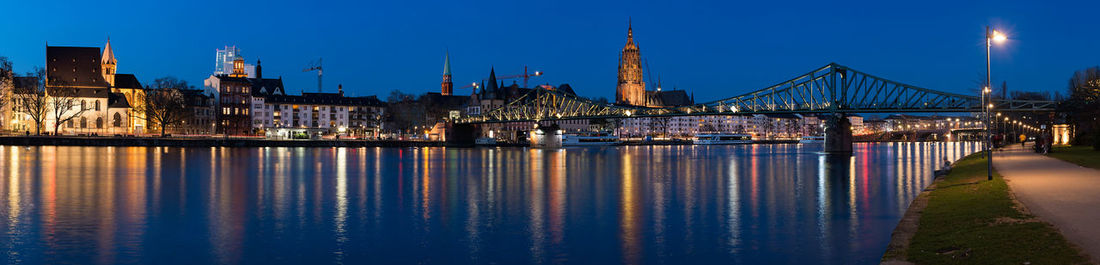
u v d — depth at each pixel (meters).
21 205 56.72
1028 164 68.44
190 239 41.75
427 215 51.69
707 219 48.00
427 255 37.12
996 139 133.25
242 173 93.38
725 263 34.09
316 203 59.53
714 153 185.12
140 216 50.97
